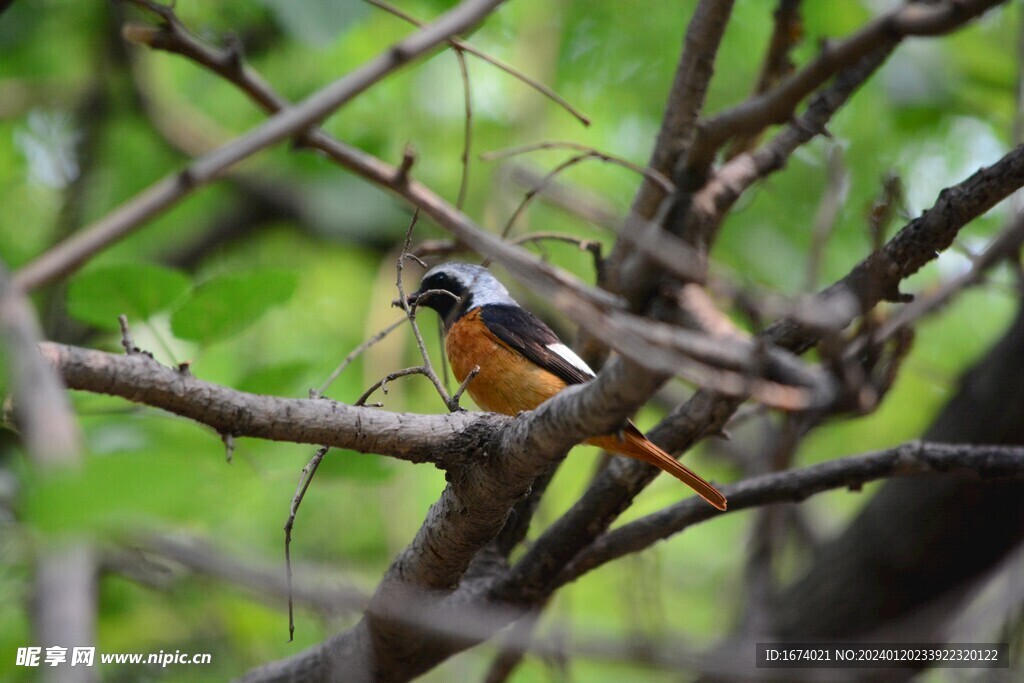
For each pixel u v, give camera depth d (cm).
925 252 666
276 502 1259
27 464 321
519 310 1050
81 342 1185
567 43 1527
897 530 1148
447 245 879
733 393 545
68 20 1375
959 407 1134
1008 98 1316
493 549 878
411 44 752
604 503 794
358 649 778
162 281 703
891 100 1266
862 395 607
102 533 324
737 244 1437
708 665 812
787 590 1242
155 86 1434
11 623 878
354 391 1359
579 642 787
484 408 1059
